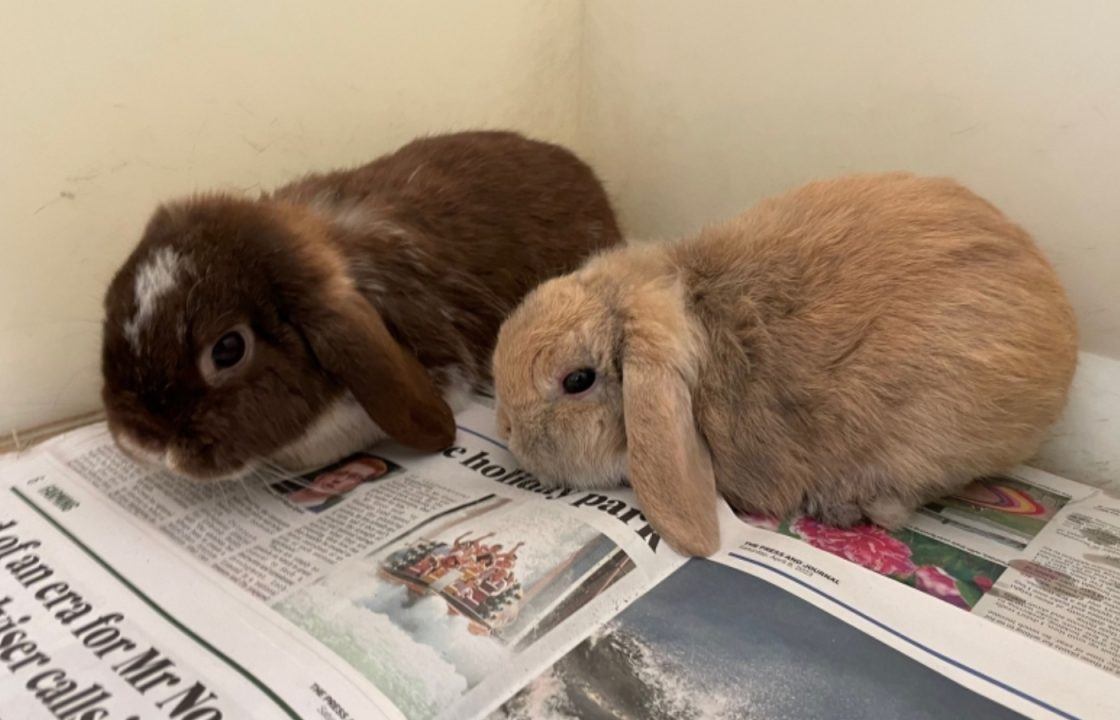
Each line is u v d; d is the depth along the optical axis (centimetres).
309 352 37
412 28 49
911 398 34
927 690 28
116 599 31
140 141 42
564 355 35
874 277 35
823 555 34
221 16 42
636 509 36
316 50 46
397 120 51
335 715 26
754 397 35
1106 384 41
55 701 27
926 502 37
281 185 47
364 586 32
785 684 28
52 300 42
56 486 38
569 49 57
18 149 39
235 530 35
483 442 42
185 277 34
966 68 41
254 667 28
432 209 45
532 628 30
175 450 34
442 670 28
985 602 32
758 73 48
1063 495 38
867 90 45
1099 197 39
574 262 49
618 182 58
